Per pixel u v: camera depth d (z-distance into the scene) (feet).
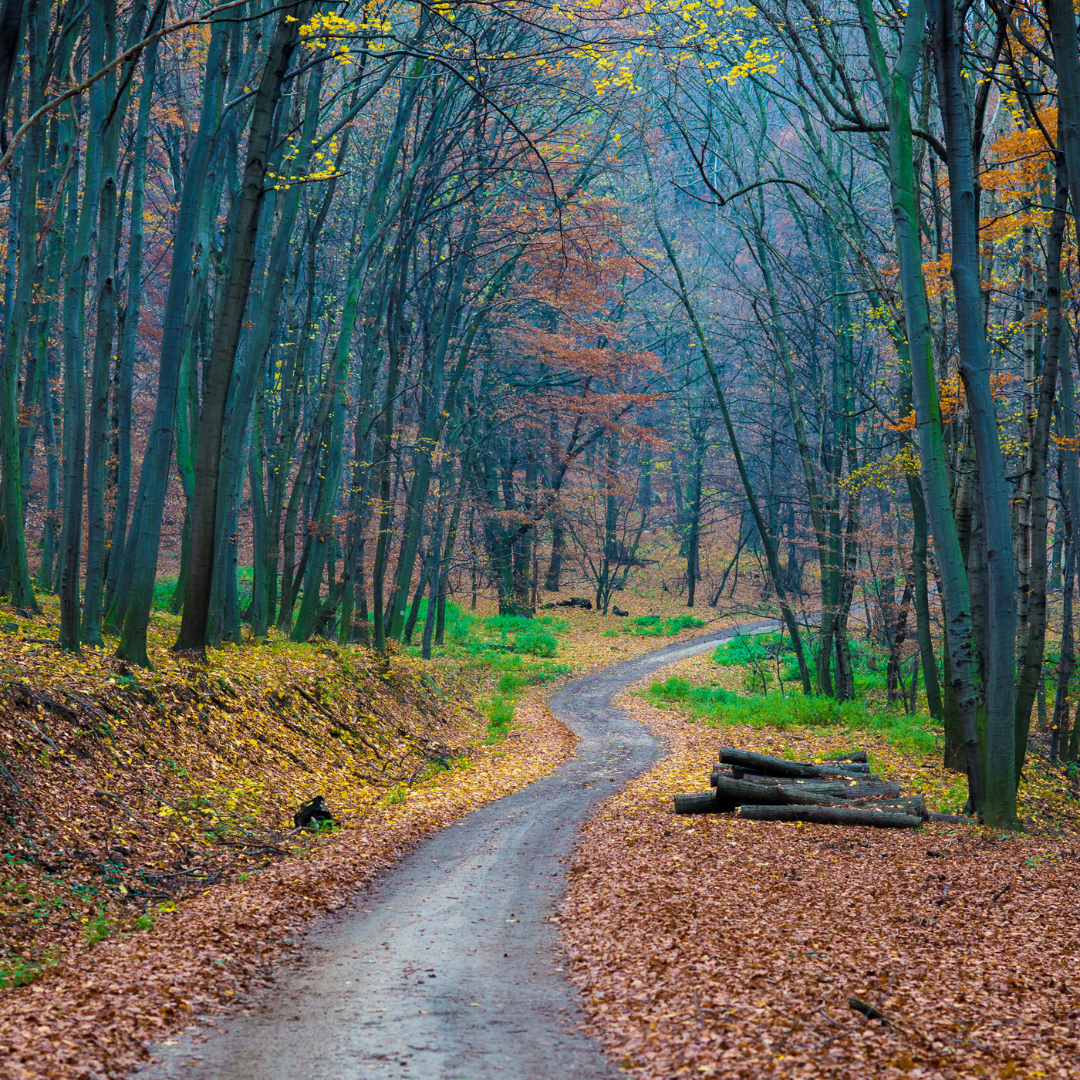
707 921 24.48
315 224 69.46
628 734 70.18
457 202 71.00
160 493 44.14
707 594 168.04
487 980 21.06
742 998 18.28
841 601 84.89
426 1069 15.75
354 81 55.01
